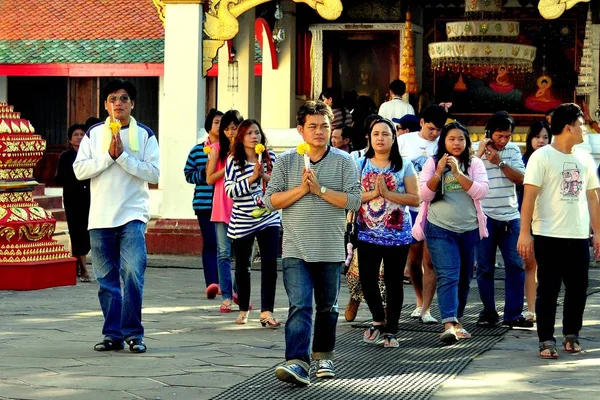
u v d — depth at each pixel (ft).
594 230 45.80
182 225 82.07
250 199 51.29
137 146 45.52
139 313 45.01
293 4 105.19
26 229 64.08
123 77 135.54
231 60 93.04
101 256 45.42
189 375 40.57
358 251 47.34
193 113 82.43
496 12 93.40
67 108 135.64
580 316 45.83
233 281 64.49
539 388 39.01
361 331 51.08
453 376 41.04
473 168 49.44
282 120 105.50
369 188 46.70
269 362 43.24
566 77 108.27
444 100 110.63
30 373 40.70
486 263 52.29
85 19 135.13
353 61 109.81
